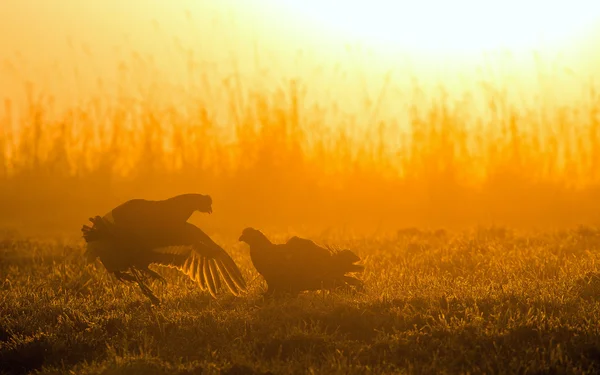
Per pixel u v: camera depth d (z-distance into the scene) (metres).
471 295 22.94
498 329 20.12
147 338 20.92
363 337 20.61
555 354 18.50
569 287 23.58
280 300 23.47
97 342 21.45
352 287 24.42
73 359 20.72
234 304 24.09
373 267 28.91
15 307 24.88
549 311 21.62
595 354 18.67
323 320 21.34
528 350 18.73
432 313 21.58
